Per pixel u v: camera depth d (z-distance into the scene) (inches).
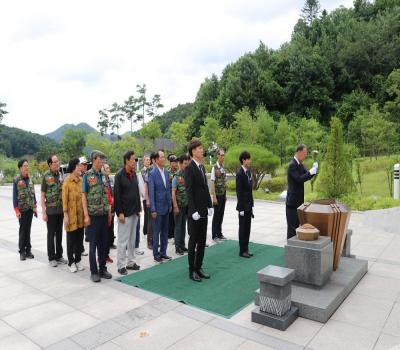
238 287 167.5
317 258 146.9
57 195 208.4
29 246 227.0
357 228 295.1
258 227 310.3
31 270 201.5
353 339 119.3
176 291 163.8
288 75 1633.9
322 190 411.2
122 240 190.7
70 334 127.0
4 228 348.8
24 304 153.9
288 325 128.8
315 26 1985.7
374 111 1002.1
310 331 125.1
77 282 179.9
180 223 230.4
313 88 1545.3
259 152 586.9
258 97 1573.6
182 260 214.5
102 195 181.6
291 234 211.3
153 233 210.2
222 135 896.9
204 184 179.5
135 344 118.9
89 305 151.0
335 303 140.5
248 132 856.3
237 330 126.7
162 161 211.5
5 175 1491.1
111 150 1414.9
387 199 388.8
